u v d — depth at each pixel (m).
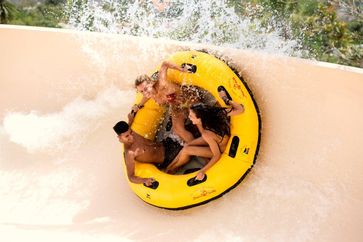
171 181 4.11
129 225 4.19
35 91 5.62
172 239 3.98
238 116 4.12
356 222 3.83
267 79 4.46
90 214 4.36
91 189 4.66
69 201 4.55
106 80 5.39
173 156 4.49
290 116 4.39
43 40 5.52
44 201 4.57
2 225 4.22
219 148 4.10
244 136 4.07
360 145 4.06
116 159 4.92
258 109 4.25
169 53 4.98
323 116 4.25
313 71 4.30
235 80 4.20
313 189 4.13
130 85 5.27
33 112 5.54
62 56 5.50
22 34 5.58
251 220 4.02
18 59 5.65
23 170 4.96
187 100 4.38
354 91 4.12
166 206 4.13
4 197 4.66
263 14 6.67
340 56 6.70
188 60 4.40
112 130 5.18
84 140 5.17
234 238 3.91
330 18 6.76
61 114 5.45
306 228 3.87
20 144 5.23
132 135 4.13
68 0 8.19
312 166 4.23
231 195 4.24
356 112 4.09
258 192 4.21
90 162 4.95
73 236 4.04
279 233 3.88
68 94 5.53
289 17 6.72
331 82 4.22
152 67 5.11
